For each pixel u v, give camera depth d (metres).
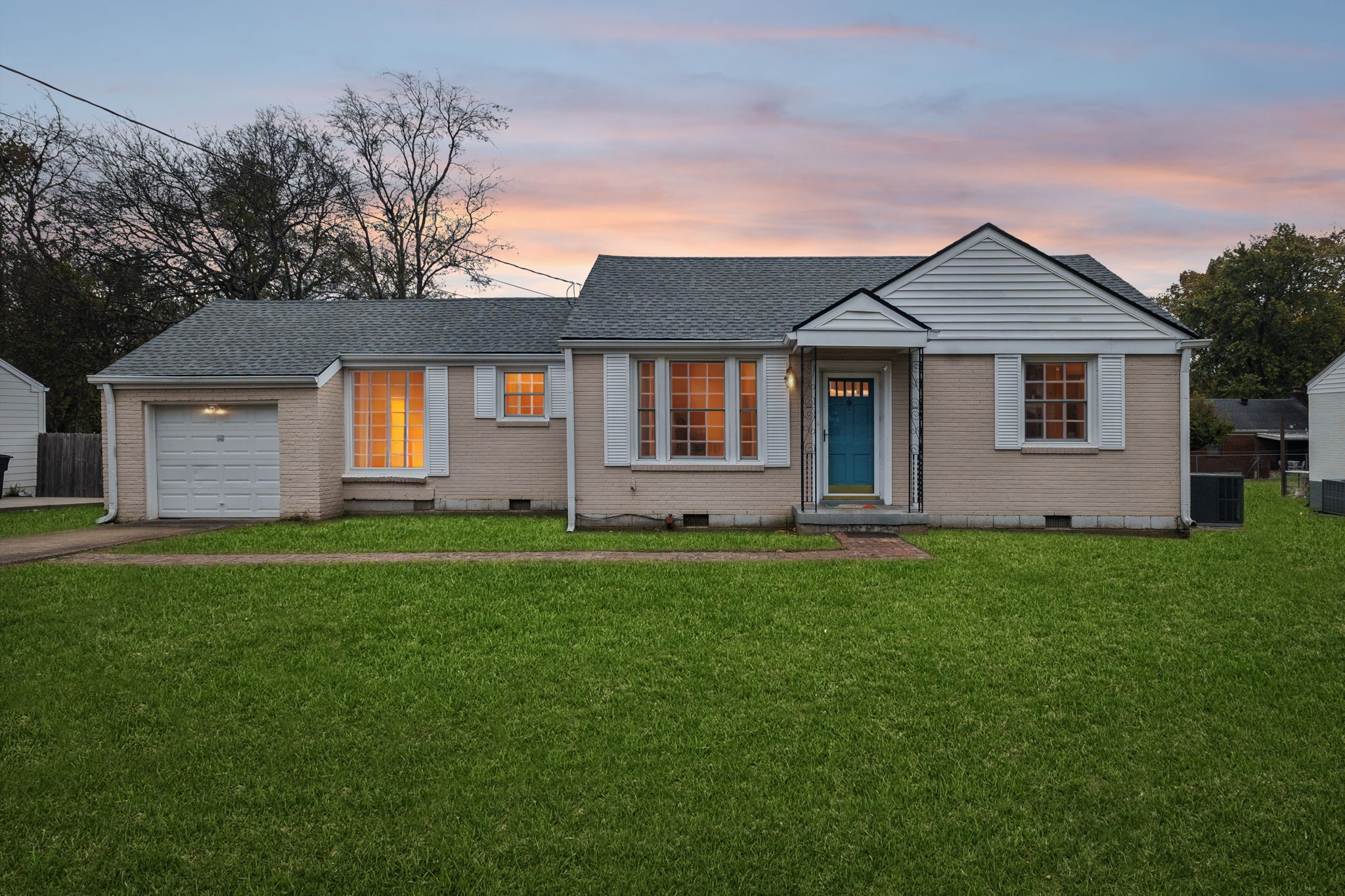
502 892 4.00
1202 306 57.69
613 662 6.94
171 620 8.05
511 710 6.02
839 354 14.59
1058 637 7.57
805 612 8.36
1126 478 14.40
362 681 6.53
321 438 15.90
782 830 4.54
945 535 13.39
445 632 7.68
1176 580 9.74
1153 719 5.85
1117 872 4.16
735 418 14.76
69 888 4.03
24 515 17.16
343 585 9.39
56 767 5.20
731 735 5.63
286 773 5.14
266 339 17.38
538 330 17.89
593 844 4.39
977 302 14.48
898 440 14.59
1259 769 5.16
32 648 7.25
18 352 28.73
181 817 4.66
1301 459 48.03
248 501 16.02
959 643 7.39
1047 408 14.72
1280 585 9.55
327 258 32.53
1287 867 4.18
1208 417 43.06
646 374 14.89
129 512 15.89
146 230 30.20
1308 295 55.31
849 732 5.67
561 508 16.92
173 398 15.85
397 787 4.97
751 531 14.40
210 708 6.05
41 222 29.78
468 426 16.98
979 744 5.49
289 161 31.47
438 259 33.94
